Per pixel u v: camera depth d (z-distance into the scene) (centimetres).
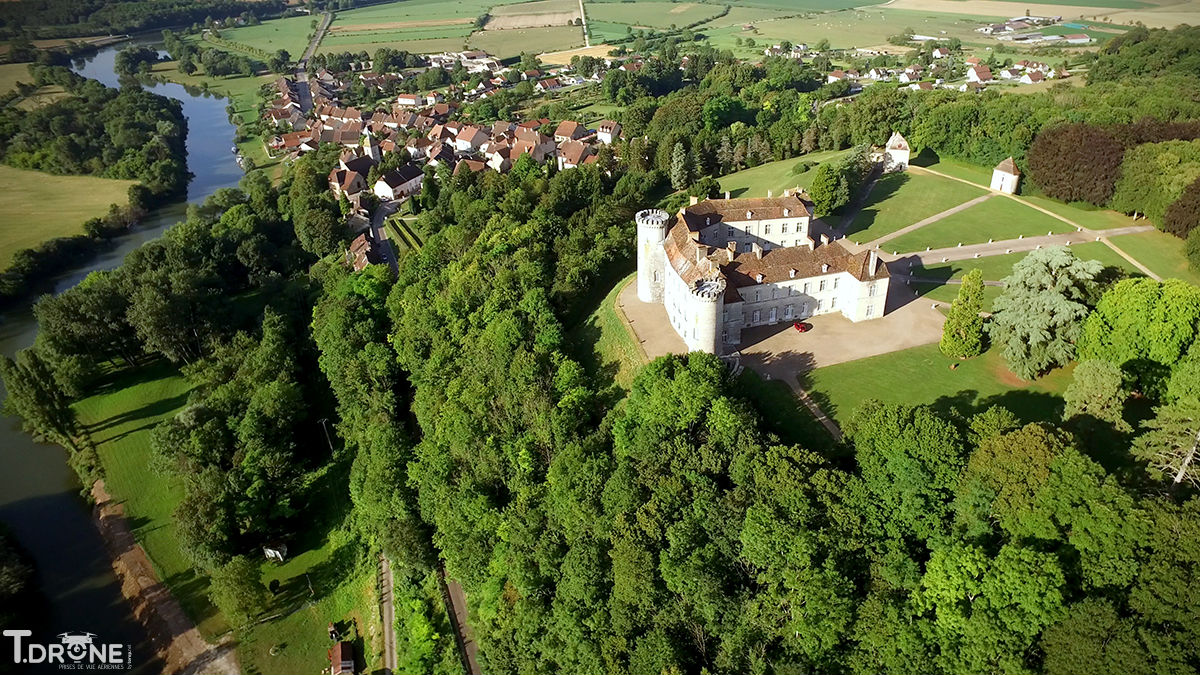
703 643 8256
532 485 10562
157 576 11800
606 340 13350
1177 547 6606
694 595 8194
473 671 9781
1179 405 8156
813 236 17475
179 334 16950
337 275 19025
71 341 16600
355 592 11381
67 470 14712
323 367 15512
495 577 10169
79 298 16850
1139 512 6850
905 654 7169
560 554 9581
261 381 14812
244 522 11881
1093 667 6306
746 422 9588
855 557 8062
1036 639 6981
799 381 11506
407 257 18800
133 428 15425
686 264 12338
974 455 8094
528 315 13538
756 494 8581
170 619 11100
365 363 14662
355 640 10700
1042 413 10488
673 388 9856
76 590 11812
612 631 8631
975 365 11744
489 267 15788
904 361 11919
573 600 9050
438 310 14688
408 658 10006
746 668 7838
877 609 7481
